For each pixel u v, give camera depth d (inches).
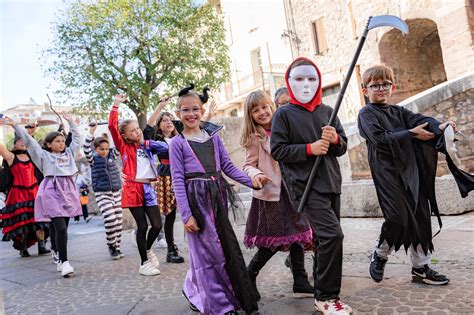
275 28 867.4
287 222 107.9
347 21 699.4
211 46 711.1
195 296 102.9
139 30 631.2
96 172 211.0
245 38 962.7
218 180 103.8
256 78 948.6
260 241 109.0
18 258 250.4
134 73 627.8
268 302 107.1
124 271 169.5
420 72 655.8
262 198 109.7
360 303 95.8
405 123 110.3
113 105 166.4
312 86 99.5
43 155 177.9
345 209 246.2
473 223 176.1
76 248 259.0
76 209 180.5
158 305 116.5
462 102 251.4
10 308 130.0
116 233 206.5
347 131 284.2
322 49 755.4
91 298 132.1
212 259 97.4
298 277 109.6
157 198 177.5
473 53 474.6
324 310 89.4
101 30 625.0
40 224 250.2
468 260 121.9
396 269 121.9
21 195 248.2
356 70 676.1
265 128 115.0
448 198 203.2
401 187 102.6
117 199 213.5
